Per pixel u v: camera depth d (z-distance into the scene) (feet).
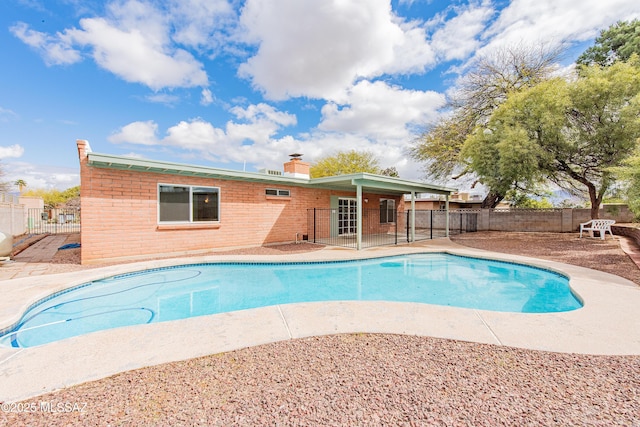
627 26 51.11
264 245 36.73
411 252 32.22
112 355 9.59
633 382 8.05
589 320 12.53
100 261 25.27
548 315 13.19
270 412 6.86
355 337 11.07
